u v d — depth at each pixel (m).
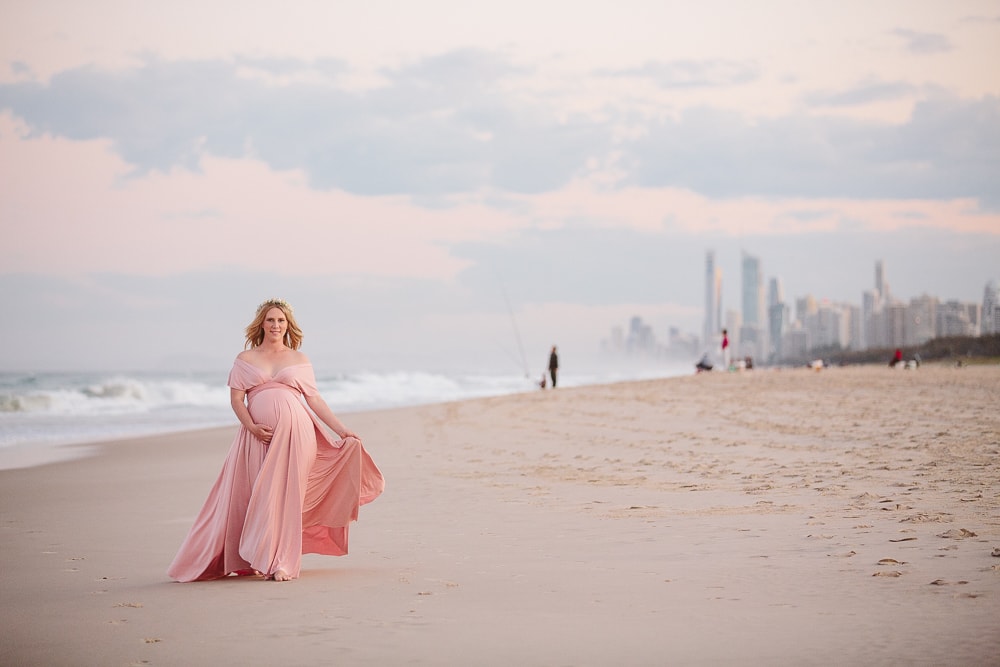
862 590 5.04
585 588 5.37
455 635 4.31
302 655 4.00
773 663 3.75
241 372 6.21
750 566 5.86
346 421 23.44
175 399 42.53
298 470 6.04
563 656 3.91
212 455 17.03
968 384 28.98
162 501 10.81
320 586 5.61
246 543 5.92
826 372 44.81
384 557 6.70
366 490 6.42
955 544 6.25
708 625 4.40
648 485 10.49
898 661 3.73
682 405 22.75
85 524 8.94
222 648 4.14
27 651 4.15
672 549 6.60
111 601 5.26
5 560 6.88
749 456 12.87
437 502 9.72
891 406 20.38
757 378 34.72
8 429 25.22
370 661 3.88
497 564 6.28
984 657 3.75
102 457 16.98
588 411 22.67
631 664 3.78
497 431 19.00
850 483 9.80
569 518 8.36
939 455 11.92
